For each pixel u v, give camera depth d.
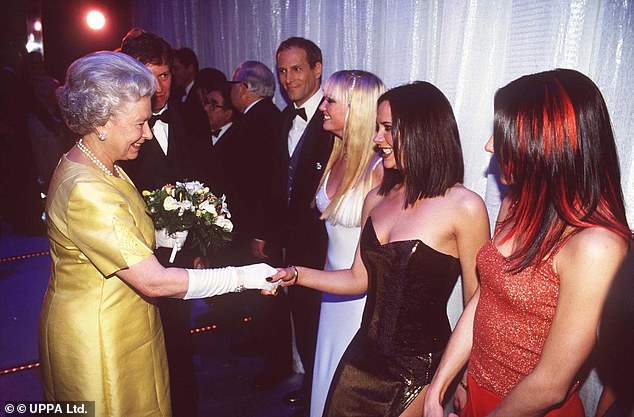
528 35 2.08
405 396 1.76
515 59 2.14
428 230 1.73
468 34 2.34
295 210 2.80
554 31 1.97
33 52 8.00
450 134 1.74
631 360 1.38
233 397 3.16
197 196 2.09
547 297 1.26
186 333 2.64
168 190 2.06
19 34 7.86
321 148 2.71
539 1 2.04
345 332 2.25
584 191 1.21
